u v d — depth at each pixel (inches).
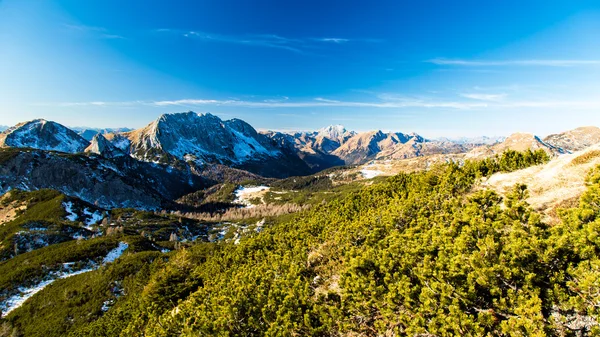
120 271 3240.7
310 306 1052.5
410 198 1604.3
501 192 1414.9
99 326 2079.2
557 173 1362.0
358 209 2114.9
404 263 901.2
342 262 1338.6
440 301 714.8
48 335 2370.8
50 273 3572.8
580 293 581.0
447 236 945.5
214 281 1792.6
